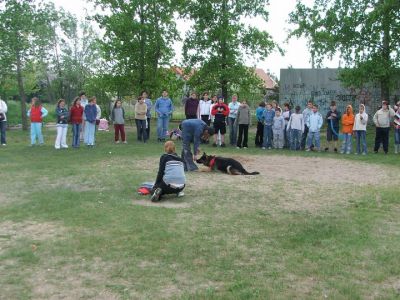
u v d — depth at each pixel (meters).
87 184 10.01
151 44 24.22
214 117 17.97
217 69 25.14
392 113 16.92
